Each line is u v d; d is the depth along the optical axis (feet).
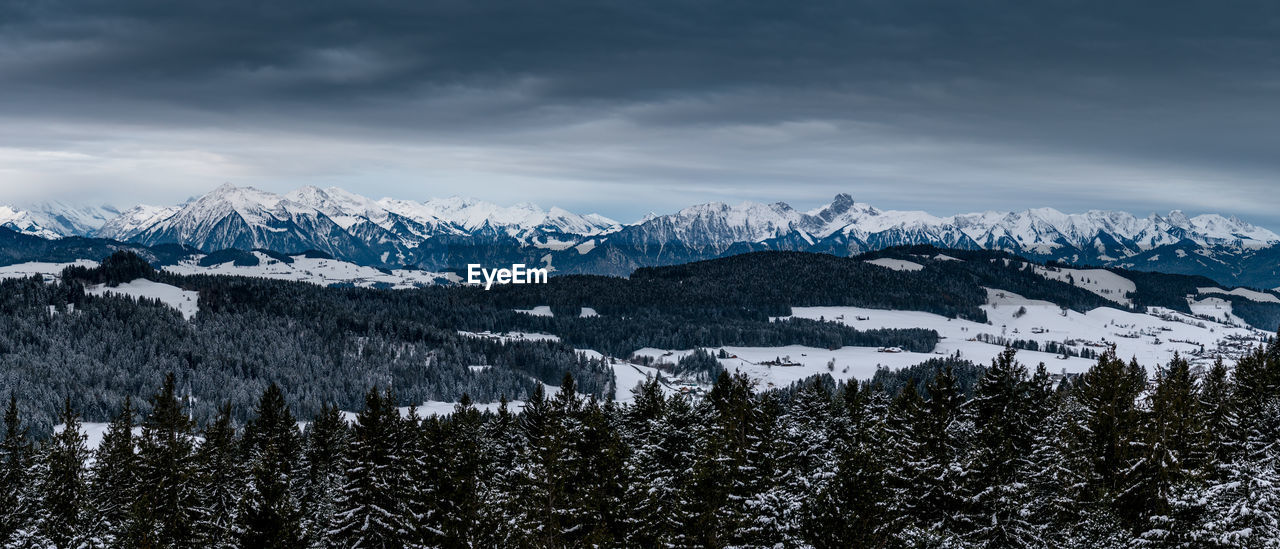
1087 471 276.82
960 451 303.68
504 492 298.97
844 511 231.09
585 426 344.08
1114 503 254.68
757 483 278.67
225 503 364.58
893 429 351.25
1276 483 239.30
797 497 247.09
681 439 363.35
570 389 431.43
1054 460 293.84
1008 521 241.14
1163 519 239.30
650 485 281.74
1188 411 323.16
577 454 303.68
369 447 316.40
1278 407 326.24
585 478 281.54
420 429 379.14
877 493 234.99
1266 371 406.21
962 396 361.30
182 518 303.68
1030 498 257.34
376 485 304.71
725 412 347.97
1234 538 220.23
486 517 252.01
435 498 256.73
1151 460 254.68
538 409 405.59
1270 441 314.76
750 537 243.40
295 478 365.40
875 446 311.06
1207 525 227.81
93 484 382.63
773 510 244.01
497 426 431.02
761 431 319.88
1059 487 278.46
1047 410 352.90
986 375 360.89
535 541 261.85
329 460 369.09
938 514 244.42
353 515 298.97
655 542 259.60
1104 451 281.95
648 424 405.59
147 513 321.32
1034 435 315.58
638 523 262.06
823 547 229.45
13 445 395.34
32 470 379.35
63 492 362.12
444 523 250.57
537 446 373.40
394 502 303.89
